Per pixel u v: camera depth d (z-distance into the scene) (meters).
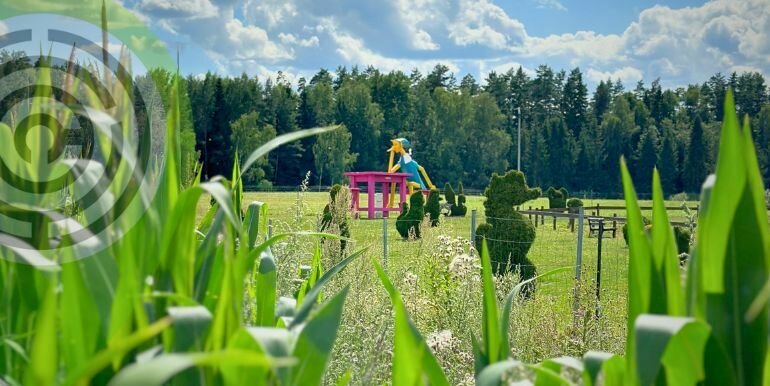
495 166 99.31
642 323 1.08
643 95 113.81
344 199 8.45
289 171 71.88
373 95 99.25
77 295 1.05
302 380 1.15
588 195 99.38
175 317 1.02
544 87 115.56
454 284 4.87
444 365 3.21
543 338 4.85
